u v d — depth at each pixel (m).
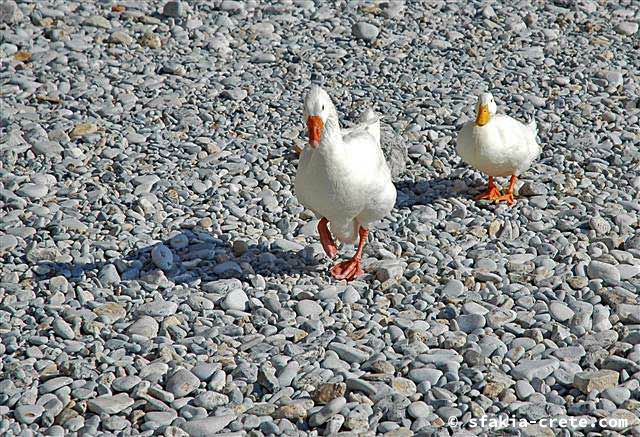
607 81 17.55
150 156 14.81
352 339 10.00
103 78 17.78
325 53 19.00
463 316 10.32
